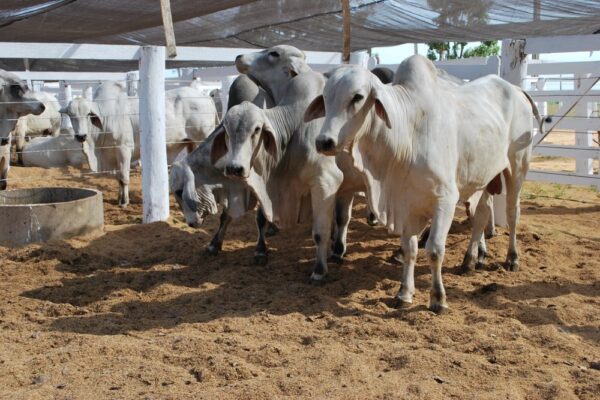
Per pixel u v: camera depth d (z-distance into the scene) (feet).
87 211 24.62
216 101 46.37
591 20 31.53
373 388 12.34
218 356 13.80
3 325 16.35
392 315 16.60
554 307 16.81
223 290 18.80
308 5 33.91
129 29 36.58
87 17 31.91
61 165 44.21
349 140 15.20
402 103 16.01
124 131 32.48
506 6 29.66
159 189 27.14
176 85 57.72
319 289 18.79
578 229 27.43
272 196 18.84
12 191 26.84
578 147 34.96
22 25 33.53
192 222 20.21
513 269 20.44
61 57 27.22
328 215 19.16
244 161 17.07
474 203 18.48
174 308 17.66
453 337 15.03
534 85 49.21
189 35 41.60
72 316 17.13
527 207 32.71
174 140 36.37
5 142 29.89
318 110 16.53
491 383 12.62
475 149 17.26
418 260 21.48
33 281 20.03
